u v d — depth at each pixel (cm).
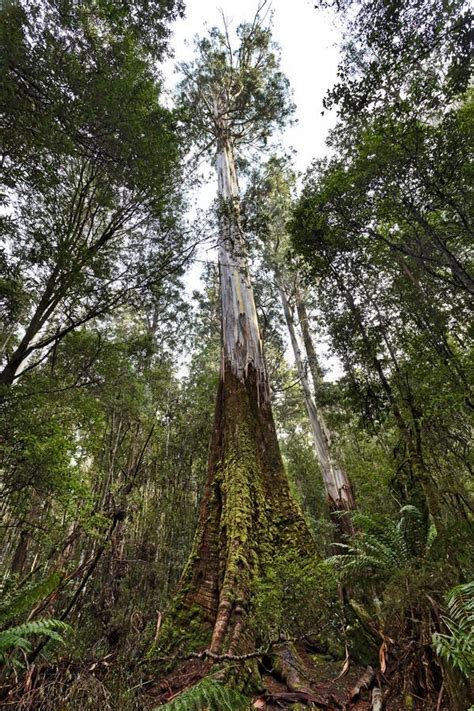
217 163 1283
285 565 407
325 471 1193
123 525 564
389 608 361
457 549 394
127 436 1019
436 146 441
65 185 667
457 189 464
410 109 441
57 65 459
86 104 493
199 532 561
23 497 623
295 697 299
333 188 539
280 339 1456
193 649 397
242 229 774
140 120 552
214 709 219
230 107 1399
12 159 537
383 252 645
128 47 527
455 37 391
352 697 301
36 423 600
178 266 743
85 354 920
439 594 332
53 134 501
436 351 618
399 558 447
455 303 643
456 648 221
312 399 1342
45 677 283
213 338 1633
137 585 612
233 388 755
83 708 241
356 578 446
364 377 732
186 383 1379
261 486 589
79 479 612
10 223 596
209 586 477
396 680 308
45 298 682
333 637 387
